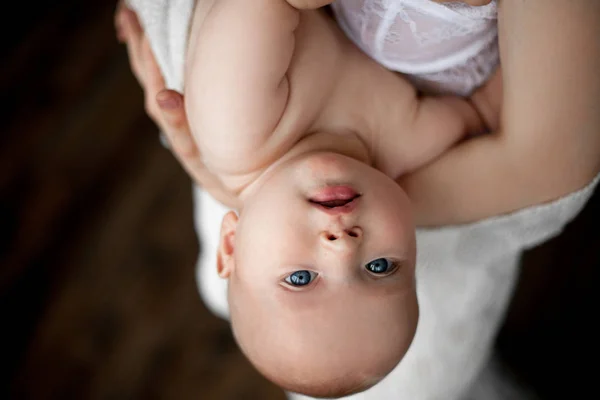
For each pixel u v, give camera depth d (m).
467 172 0.58
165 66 0.65
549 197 0.59
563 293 0.99
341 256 0.52
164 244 1.07
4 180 1.07
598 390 0.96
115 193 1.09
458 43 0.55
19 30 1.09
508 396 0.98
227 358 1.04
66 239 1.06
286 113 0.55
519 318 1.00
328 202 0.52
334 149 0.56
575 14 0.52
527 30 0.53
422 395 0.75
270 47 0.53
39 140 1.08
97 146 1.09
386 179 0.54
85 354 1.03
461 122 0.58
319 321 0.53
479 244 0.66
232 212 0.57
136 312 1.05
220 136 0.55
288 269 0.53
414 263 0.55
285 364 0.54
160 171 1.09
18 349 1.02
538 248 0.99
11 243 1.05
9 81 1.09
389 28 0.54
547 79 0.53
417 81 0.59
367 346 0.53
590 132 0.54
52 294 1.05
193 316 1.05
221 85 0.53
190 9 0.59
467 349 0.75
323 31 0.57
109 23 1.10
